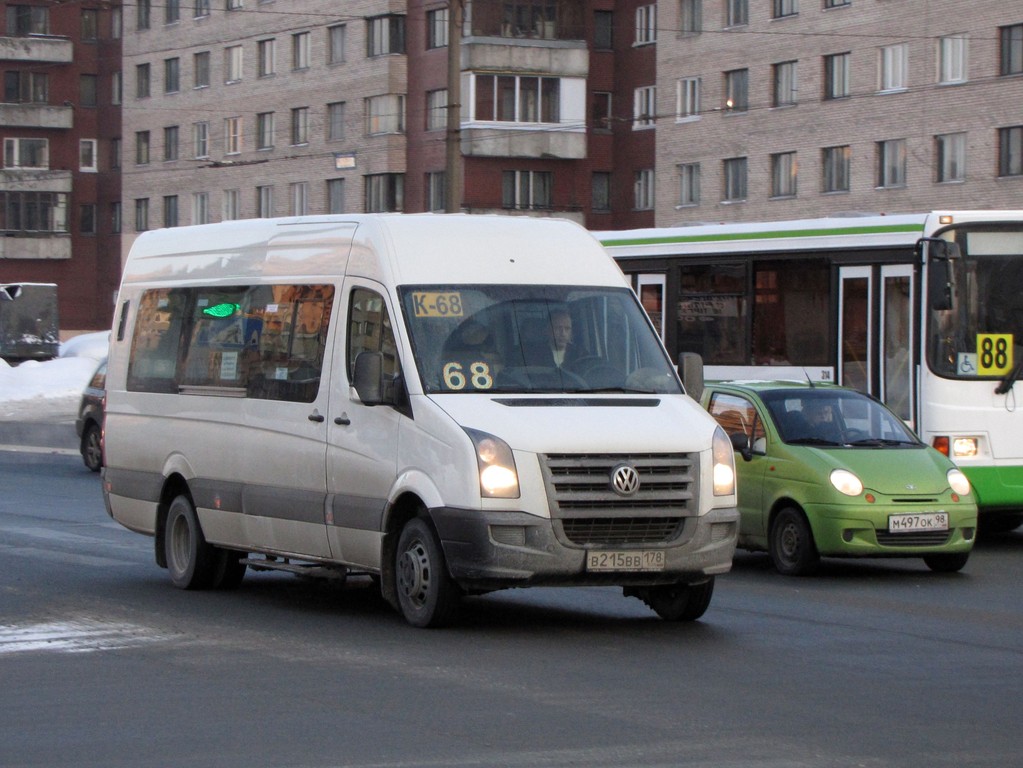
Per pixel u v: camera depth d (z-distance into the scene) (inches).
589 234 680.4
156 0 4544.8
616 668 534.9
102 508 1186.6
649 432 593.3
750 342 1130.7
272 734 430.3
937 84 2970.0
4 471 1574.8
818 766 393.4
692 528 592.4
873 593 752.3
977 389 988.6
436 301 629.3
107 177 5147.6
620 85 3848.4
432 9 3754.9
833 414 864.9
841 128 3161.9
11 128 5093.5
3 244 5054.1
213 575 745.6
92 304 5201.8
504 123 3688.5
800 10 3238.2
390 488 614.5
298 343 679.1
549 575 576.1
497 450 576.7
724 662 548.7
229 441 714.2
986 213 1002.1
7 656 559.5
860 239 1048.8
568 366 630.5
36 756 406.3
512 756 403.2
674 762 397.1
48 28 5123.0
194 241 775.1
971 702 478.9
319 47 4008.4
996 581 803.4
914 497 810.2
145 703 474.3
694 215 3508.9
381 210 3870.6
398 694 487.5
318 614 668.1
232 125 4303.6
